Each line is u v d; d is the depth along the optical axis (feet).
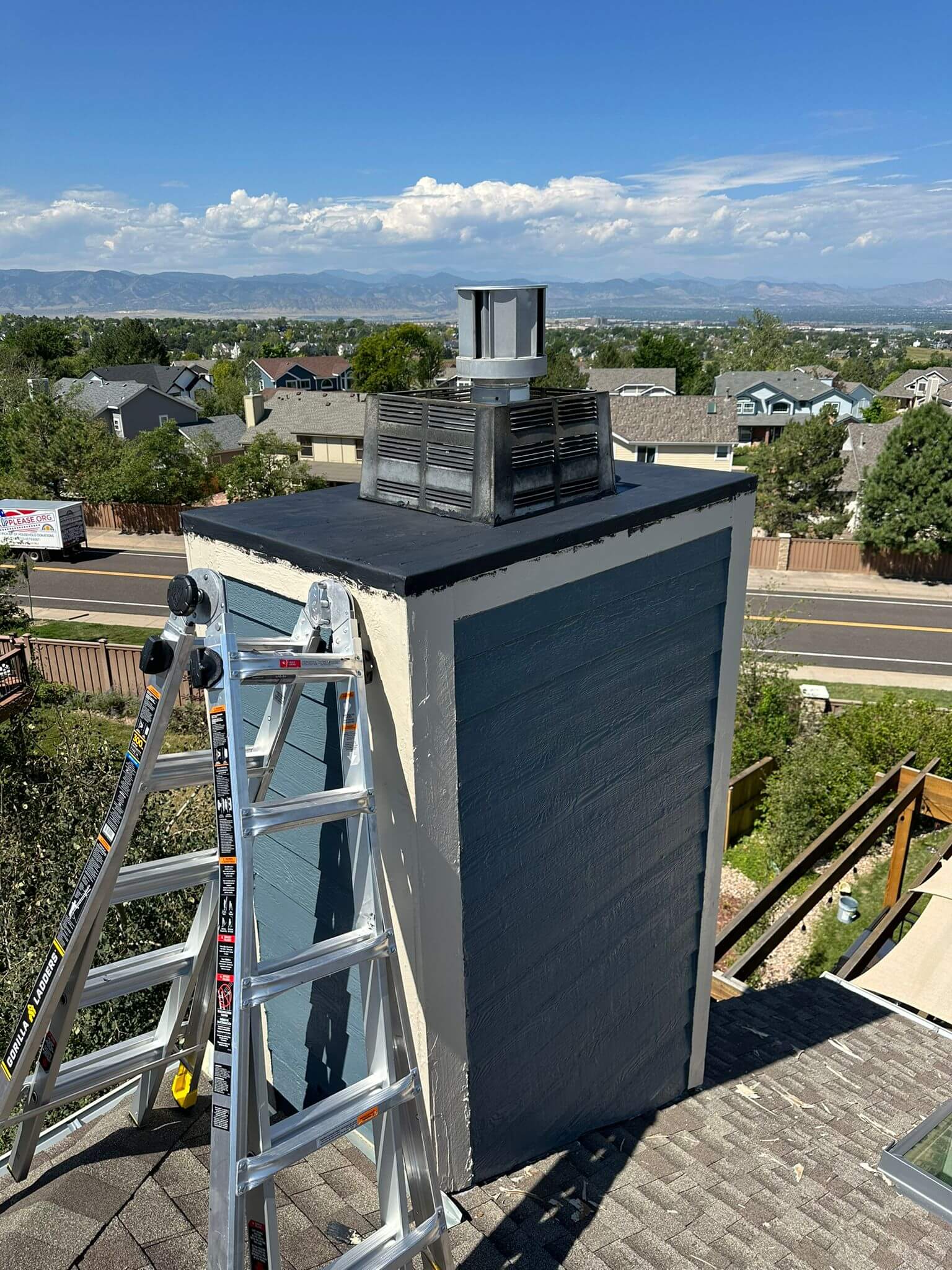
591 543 10.26
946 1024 27.27
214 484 129.49
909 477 94.17
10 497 120.57
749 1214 12.45
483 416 9.98
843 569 100.53
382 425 11.37
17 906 26.58
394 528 10.02
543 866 11.03
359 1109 8.14
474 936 10.12
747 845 47.96
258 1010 7.52
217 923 10.28
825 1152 15.03
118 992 9.92
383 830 9.08
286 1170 10.80
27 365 201.05
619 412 134.00
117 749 33.81
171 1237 9.30
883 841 46.75
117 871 8.75
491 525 10.07
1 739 35.42
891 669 72.79
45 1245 9.07
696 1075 16.49
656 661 12.26
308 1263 9.34
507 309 10.48
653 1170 12.94
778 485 110.22
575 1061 12.78
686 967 15.29
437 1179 9.48
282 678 7.77
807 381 232.73
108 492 120.78
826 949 39.09
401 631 8.17
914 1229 13.11
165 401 173.58
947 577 96.94
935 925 26.30
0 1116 9.42
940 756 47.11
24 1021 9.26
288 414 163.94
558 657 10.34
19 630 77.25
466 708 9.19
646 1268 10.69
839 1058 19.75
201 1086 12.07
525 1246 10.43
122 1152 10.64
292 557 9.23
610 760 11.84
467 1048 10.40
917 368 374.43
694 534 12.19
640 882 13.32
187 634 7.94
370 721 8.87
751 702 53.62
